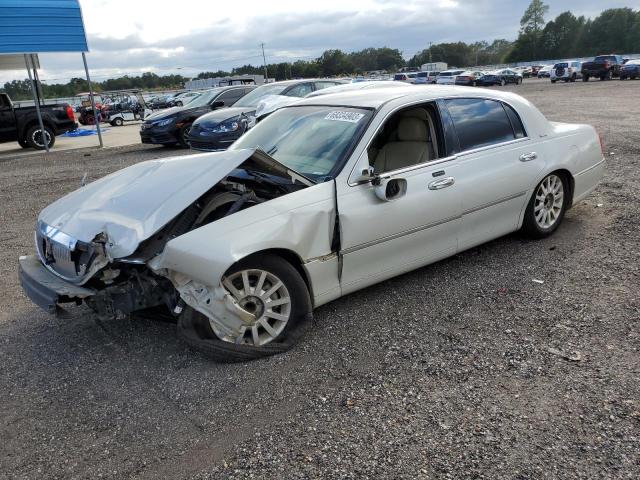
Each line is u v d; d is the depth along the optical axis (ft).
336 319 12.66
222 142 36.73
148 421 9.30
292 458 8.18
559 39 410.11
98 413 9.61
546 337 11.27
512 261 15.55
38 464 8.40
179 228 10.82
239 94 50.19
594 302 12.69
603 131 38.17
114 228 10.42
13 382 10.77
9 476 8.18
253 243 10.43
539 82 173.88
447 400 9.36
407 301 13.39
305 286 11.49
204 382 10.35
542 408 8.99
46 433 9.14
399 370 10.38
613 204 20.22
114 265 10.47
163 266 9.96
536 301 12.96
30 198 29.14
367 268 12.57
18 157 49.85
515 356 10.62
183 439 8.80
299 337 11.44
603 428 8.41
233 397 9.82
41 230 11.92
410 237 13.10
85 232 10.71
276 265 10.96
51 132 55.06
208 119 38.01
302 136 13.88
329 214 11.67
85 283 10.66
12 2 44.96
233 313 10.39
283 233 10.86
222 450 8.48
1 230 22.68
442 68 292.20
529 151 15.74
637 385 9.45
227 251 10.10
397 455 8.10
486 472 7.66
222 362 10.94
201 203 11.55
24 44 46.21
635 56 250.78
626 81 135.13
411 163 14.14
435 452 8.11
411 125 14.26
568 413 8.82
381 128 12.98
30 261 12.41
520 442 8.22
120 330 12.77
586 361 10.30
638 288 13.24
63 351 11.93
